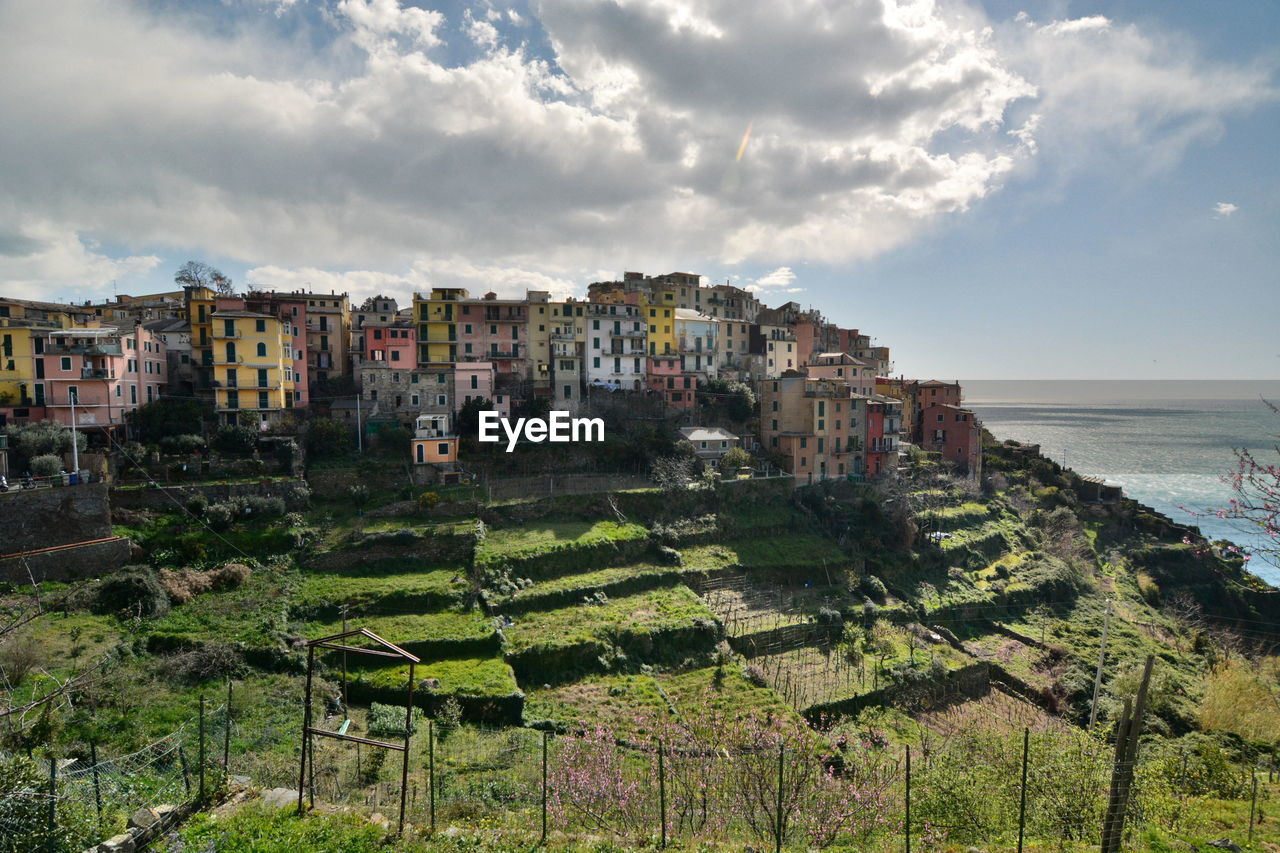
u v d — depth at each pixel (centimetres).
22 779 1975
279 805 2198
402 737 3981
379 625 5262
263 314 7956
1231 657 6812
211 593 5416
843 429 9600
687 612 6072
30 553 5206
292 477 6888
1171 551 9512
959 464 10656
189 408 7531
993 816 2697
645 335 10569
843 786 3008
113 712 3769
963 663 6228
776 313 14362
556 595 6075
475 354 10075
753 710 4844
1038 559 8600
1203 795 3097
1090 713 5641
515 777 3491
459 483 7488
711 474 8250
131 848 1945
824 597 7050
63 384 6869
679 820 2692
